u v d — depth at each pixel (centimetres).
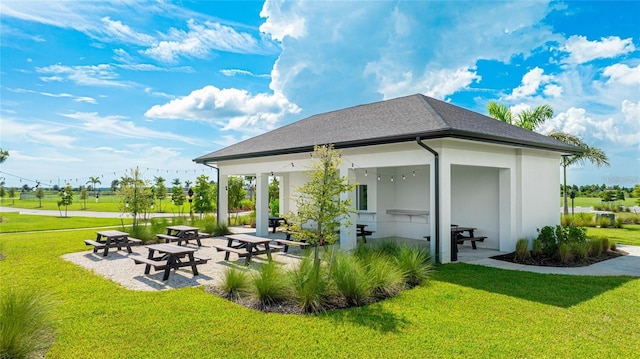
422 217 1348
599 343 449
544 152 1197
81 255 1071
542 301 611
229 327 500
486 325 506
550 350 429
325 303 588
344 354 420
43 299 489
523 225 1101
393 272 678
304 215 671
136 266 916
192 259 816
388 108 1277
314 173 689
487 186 1164
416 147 959
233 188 2148
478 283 727
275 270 636
